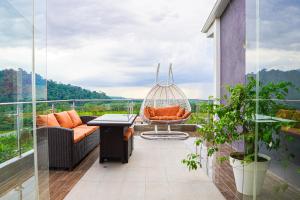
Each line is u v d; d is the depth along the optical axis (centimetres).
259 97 223
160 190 277
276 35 202
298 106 185
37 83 232
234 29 473
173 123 599
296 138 189
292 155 193
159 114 671
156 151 463
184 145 516
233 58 481
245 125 259
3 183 224
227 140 274
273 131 212
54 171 342
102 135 383
